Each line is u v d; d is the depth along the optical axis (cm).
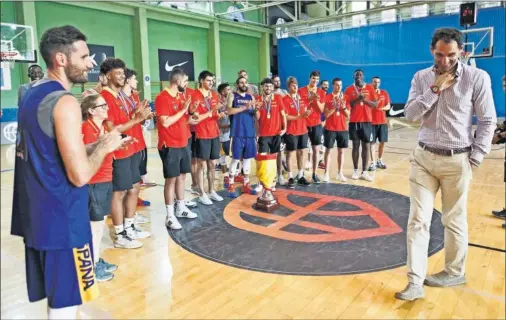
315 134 545
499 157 736
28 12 973
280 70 1756
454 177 230
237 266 292
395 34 1439
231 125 489
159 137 373
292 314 226
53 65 143
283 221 392
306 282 265
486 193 477
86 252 149
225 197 489
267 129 495
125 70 320
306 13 1805
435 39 214
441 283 252
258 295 249
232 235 356
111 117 308
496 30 1118
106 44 1206
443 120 225
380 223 378
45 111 133
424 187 237
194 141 453
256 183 566
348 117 548
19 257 150
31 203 138
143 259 308
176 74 369
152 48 1345
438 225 367
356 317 221
